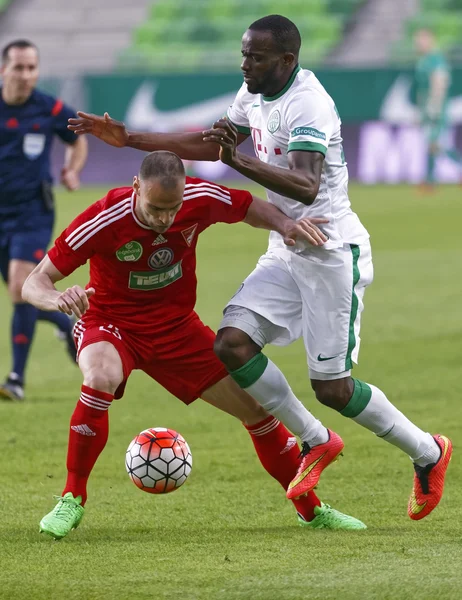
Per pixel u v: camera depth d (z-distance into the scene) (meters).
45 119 28.27
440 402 25.88
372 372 29.70
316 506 16.16
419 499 16.20
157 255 15.99
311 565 13.58
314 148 15.47
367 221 71.75
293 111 15.75
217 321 37.00
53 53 116.50
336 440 16.36
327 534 15.61
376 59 107.25
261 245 63.53
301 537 15.41
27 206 28.06
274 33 15.78
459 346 33.25
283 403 16.09
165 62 111.56
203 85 98.38
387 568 13.29
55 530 15.28
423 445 16.11
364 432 23.45
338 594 12.25
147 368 17.02
